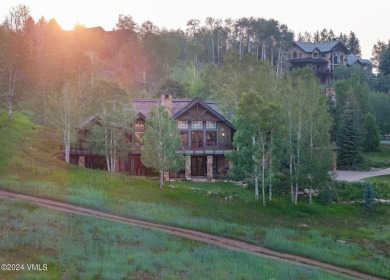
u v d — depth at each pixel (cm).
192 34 17175
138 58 11944
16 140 6234
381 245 3994
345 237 4166
